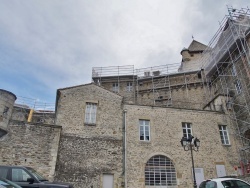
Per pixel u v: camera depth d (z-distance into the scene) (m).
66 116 17.53
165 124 18.84
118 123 18.19
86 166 16.08
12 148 14.83
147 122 18.86
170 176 16.91
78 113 17.86
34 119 24.44
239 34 20.55
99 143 17.08
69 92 18.59
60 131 16.48
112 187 15.89
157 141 17.98
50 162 15.17
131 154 17.09
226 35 22.95
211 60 25.27
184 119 19.39
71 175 15.53
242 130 19.56
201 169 17.41
